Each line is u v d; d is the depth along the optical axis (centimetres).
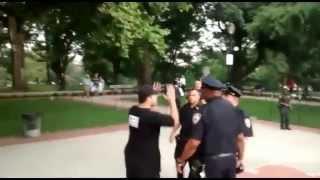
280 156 1255
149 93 621
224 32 3812
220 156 534
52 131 1617
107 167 1077
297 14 2528
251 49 3850
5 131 1577
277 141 1515
